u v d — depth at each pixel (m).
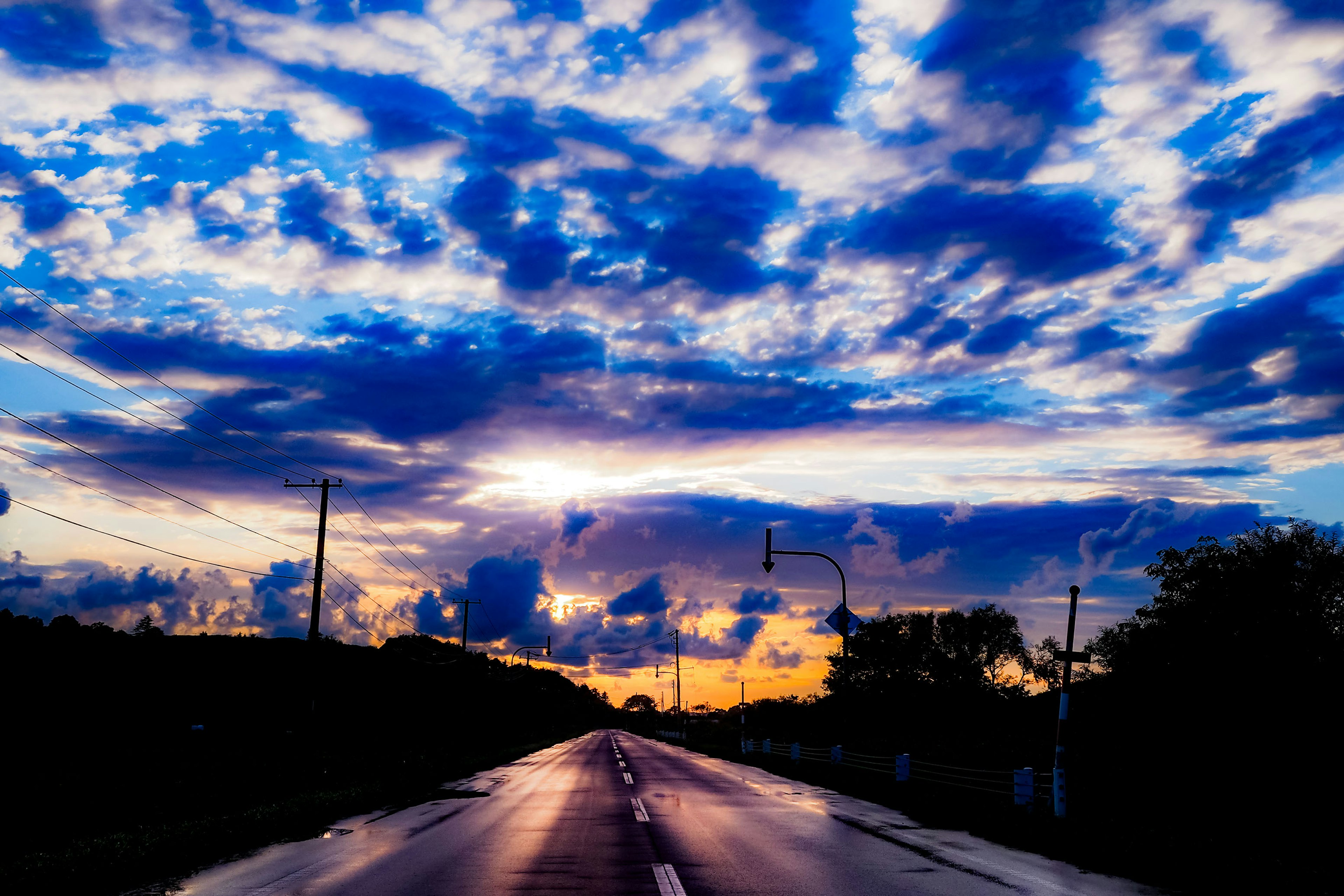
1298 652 13.07
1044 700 58.78
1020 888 9.09
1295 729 12.61
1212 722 13.25
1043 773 18.77
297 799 17.61
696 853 11.75
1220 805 12.80
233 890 8.95
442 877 9.71
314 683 31.56
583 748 68.62
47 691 48.94
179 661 62.16
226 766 25.36
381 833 13.96
